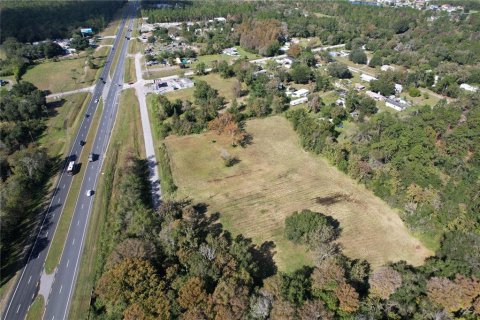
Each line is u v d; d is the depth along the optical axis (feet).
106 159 428.97
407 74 640.99
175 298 226.79
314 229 291.17
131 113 540.11
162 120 516.32
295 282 234.99
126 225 301.22
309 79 655.35
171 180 380.37
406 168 363.56
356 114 532.73
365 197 363.56
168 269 244.63
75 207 348.79
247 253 269.85
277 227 324.80
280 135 481.05
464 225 289.33
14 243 304.30
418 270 261.44
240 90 599.57
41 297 258.37
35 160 383.24
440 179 359.66
